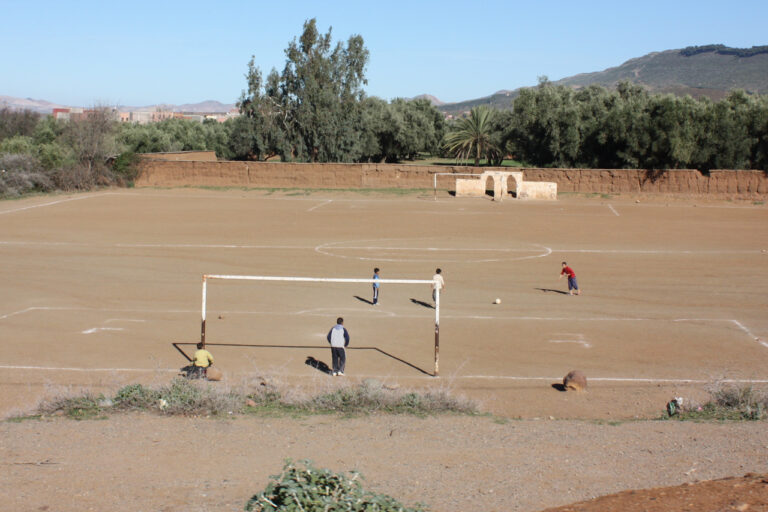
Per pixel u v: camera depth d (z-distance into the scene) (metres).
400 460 10.98
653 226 50.84
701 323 24.19
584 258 37.97
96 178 72.31
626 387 17.36
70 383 17.31
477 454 11.36
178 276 32.69
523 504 8.73
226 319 24.59
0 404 15.60
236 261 36.56
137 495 9.15
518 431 13.16
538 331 23.06
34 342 21.25
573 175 71.25
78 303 26.95
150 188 73.94
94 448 11.66
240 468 10.52
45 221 51.09
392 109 105.75
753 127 73.75
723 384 17.03
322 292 29.69
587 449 11.70
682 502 7.75
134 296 28.33
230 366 19.12
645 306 27.00
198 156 88.50
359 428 13.30
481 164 103.69
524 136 84.38
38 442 12.03
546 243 43.22
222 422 13.66
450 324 24.11
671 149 71.94
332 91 87.06
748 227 50.59
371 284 31.53
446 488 9.45
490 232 47.62
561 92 93.50
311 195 69.38
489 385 17.56
